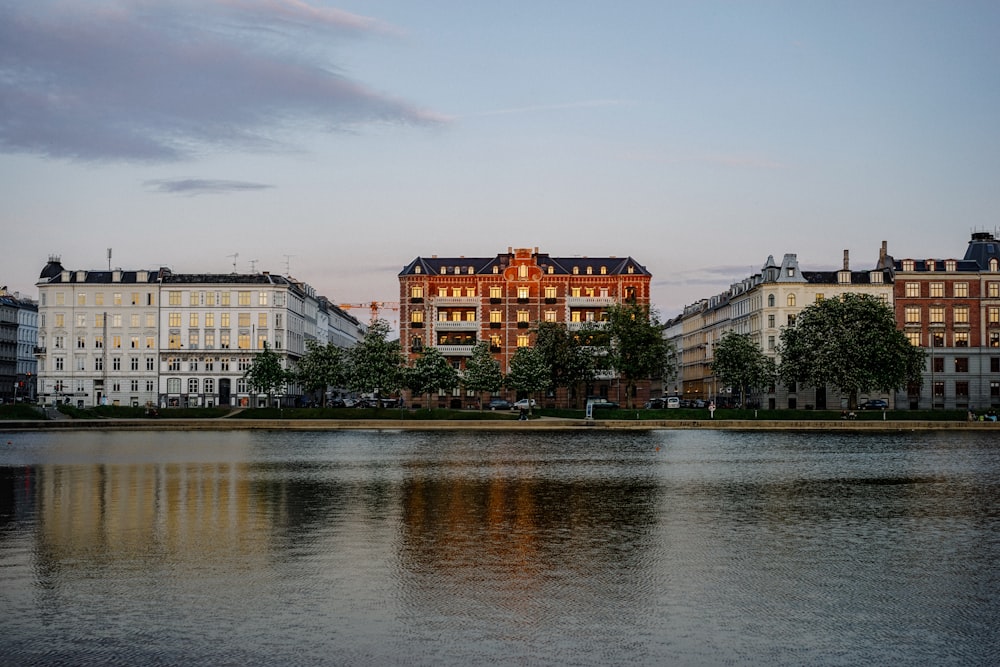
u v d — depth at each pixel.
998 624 23.27
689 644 21.66
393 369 149.25
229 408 142.50
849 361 135.50
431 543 33.34
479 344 161.62
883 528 37.28
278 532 35.62
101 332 184.00
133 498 46.03
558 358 163.12
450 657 20.70
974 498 47.25
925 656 20.95
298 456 75.00
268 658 20.64
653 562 30.14
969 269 180.12
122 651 21.08
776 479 56.44
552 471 61.47
